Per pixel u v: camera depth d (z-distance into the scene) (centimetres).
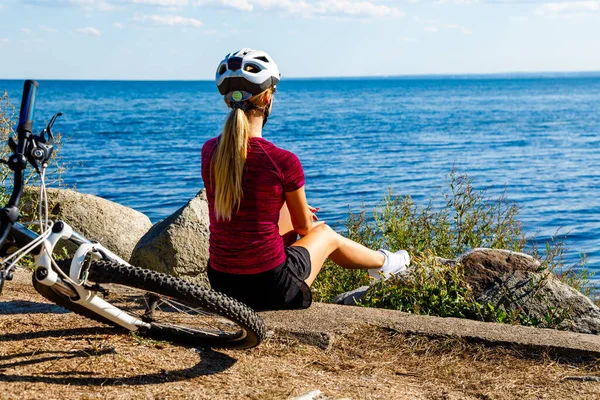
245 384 343
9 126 746
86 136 4559
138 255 614
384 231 822
